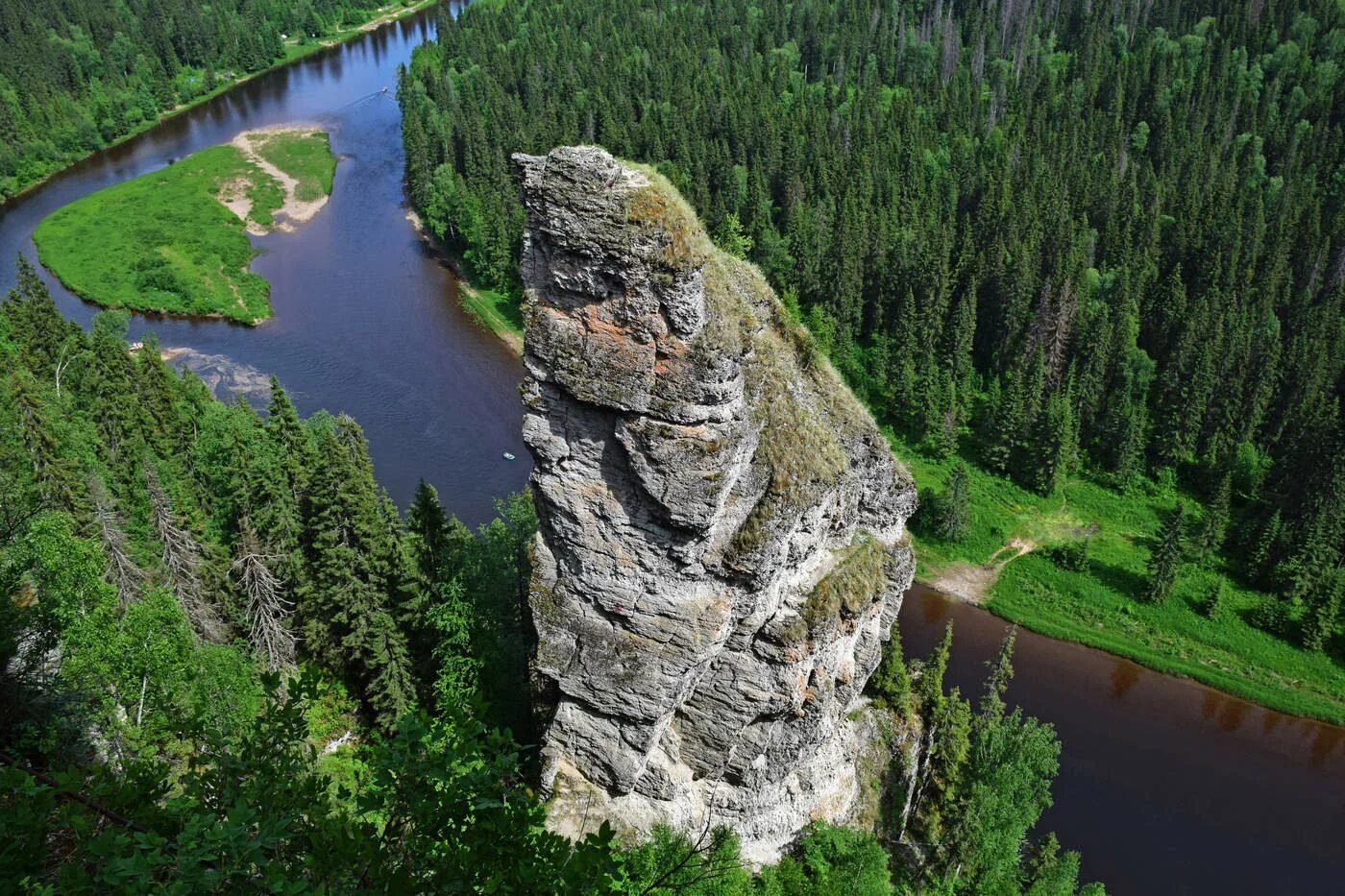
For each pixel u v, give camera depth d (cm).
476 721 1577
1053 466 9119
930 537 8869
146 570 5269
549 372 3244
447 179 13888
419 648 5438
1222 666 7662
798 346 3862
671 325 3061
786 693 3791
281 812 1477
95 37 19712
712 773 4016
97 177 16388
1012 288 10325
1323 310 9844
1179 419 9294
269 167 16538
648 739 3728
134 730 3441
